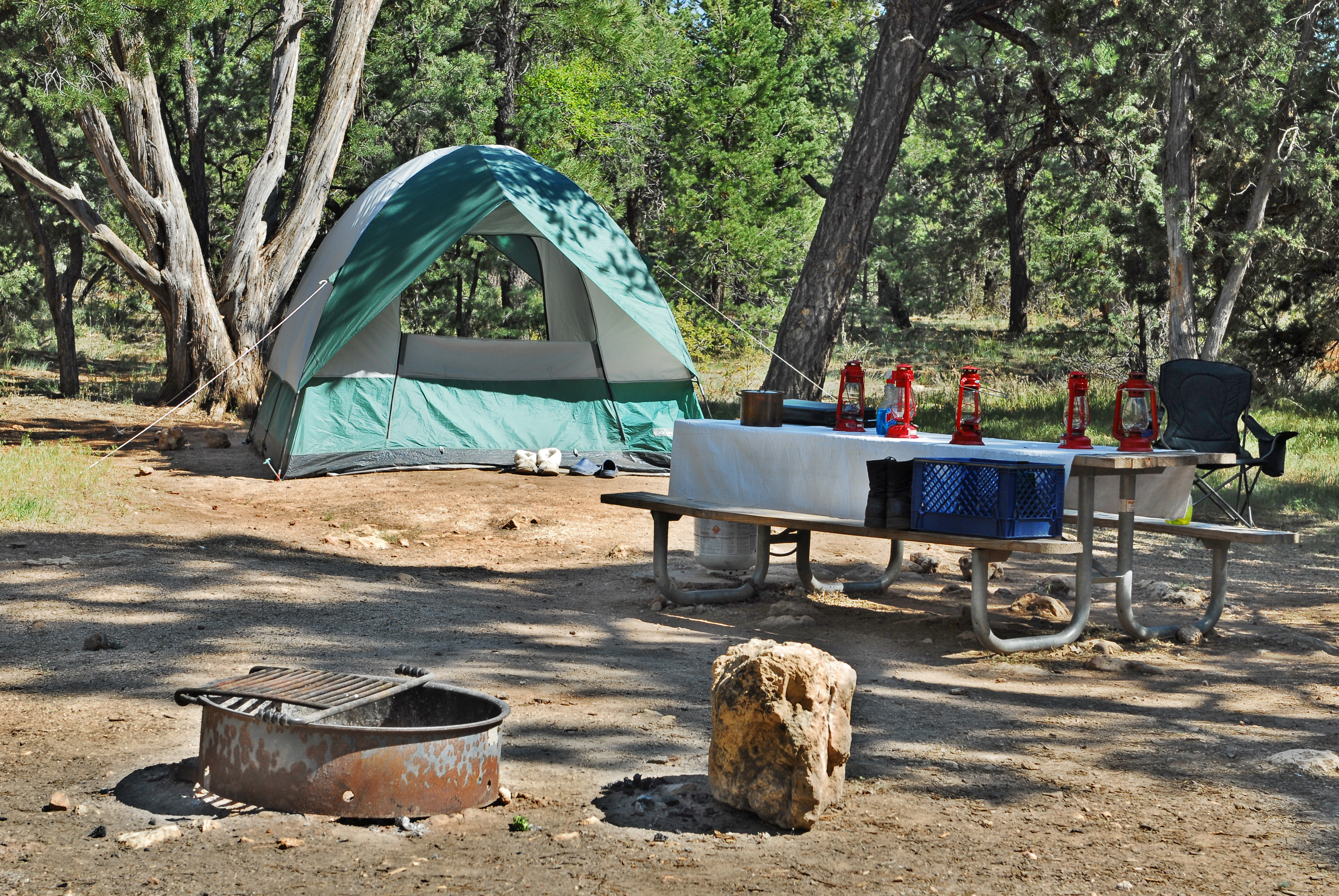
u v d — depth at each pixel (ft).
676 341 44.01
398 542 29.78
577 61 96.17
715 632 20.90
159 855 10.48
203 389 57.52
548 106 96.63
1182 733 15.24
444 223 41.06
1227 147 61.82
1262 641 21.02
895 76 48.06
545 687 16.79
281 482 39.06
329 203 91.04
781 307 109.50
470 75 88.69
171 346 61.16
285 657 17.62
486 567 27.14
